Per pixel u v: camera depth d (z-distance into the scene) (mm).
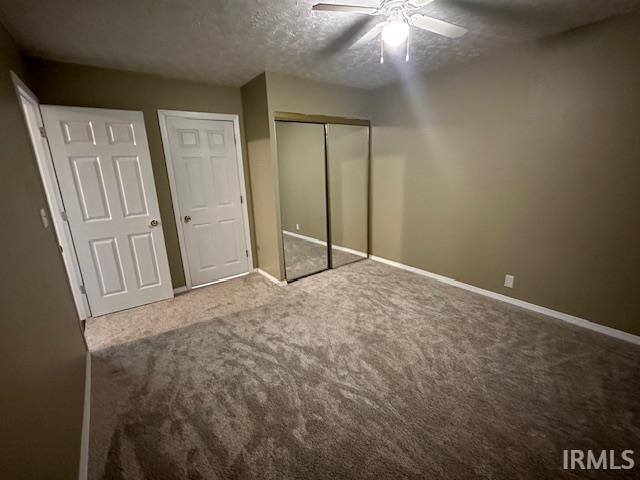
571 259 2396
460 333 2346
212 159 3340
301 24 1963
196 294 3248
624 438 1437
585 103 2164
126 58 2443
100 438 1510
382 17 1860
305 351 2172
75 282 2670
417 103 3275
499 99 2609
